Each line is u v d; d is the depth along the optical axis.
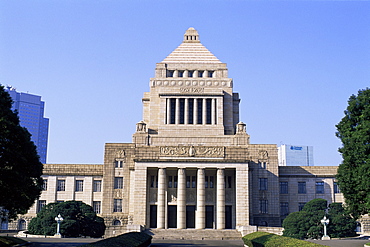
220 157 100.19
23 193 58.03
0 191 55.72
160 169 99.75
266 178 111.44
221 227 97.12
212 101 115.56
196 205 104.25
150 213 103.69
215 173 105.69
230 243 78.06
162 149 100.81
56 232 90.06
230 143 110.56
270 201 110.31
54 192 113.50
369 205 57.06
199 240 85.50
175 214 104.44
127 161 111.31
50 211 94.69
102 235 99.62
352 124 63.47
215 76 120.31
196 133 112.19
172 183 104.94
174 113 115.81
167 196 103.88
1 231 108.19
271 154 112.44
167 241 82.12
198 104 116.44
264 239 60.72
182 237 91.06
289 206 114.00
